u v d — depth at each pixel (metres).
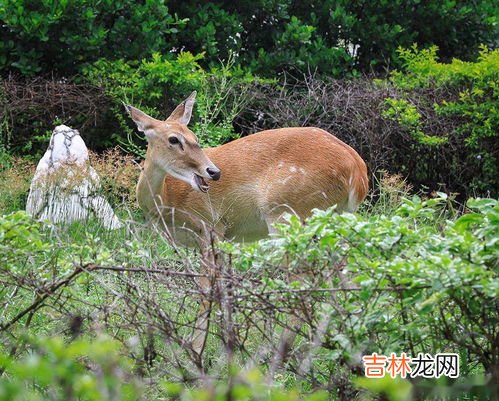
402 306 5.02
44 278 5.80
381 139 11.92
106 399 3.70
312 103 12.33
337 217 5.05
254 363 5.14
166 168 7.75
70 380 3.62
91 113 12.02
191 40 13.39
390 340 5.15
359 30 14.06
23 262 6.25
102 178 9.79
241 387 3.63
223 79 11.78
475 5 14.75
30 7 12.38
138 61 12.52
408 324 5.08
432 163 12.22
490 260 5.04
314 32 14.14
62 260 5.92
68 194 9.52
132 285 5.44
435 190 12.30
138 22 12.68
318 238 5.18
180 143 7.70
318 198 7.68
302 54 13.37
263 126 12.49
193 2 13.45
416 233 5.05
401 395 3.69
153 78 11.98
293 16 13.53
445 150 12.13
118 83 12.23
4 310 6.33
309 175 7.64
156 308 5.28
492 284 4.72
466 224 5.21
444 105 12.23
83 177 9.59
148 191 7.90
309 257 5.17
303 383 5.77
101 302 6.47
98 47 12.49
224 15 13.34
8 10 12.22
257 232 7.96
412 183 12.30
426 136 11.75
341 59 13.83
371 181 11.81
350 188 7.77
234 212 7.86
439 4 14.35
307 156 7.69
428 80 12.56
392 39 14.06
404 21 14.36
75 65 12.90
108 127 12.29
